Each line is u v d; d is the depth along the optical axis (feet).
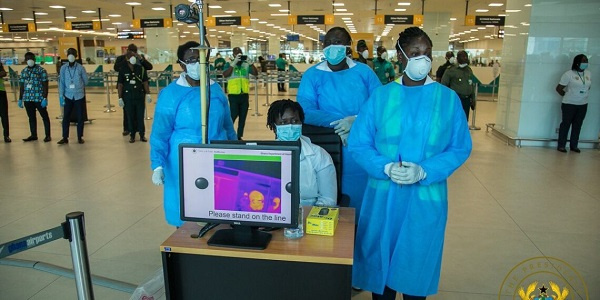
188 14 6.43
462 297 8.90
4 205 14.15
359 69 9.58
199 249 5.80
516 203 14.56
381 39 130.00
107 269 10.00
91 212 13.58
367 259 7.14
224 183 5.92
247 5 54.34
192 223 6.66
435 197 6.68
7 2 49.42
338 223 6.65
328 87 9.50
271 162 5.76
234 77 24.12
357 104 9.43
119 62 24.21
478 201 14.76
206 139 7.04
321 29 93.66
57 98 51.08
